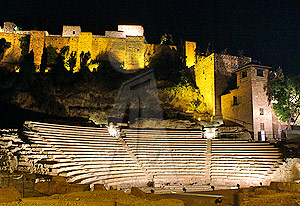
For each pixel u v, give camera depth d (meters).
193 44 58.38
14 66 51.88
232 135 37.72
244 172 28.12
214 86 45.78
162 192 23.45
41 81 44.38
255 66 39.91
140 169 27.38
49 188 14.61
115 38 59.03
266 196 13.25
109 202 10.96
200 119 44.44
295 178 27.73
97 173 23.05
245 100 40.19
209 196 21.86
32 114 40.09
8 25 59.59
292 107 39.22
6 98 39.41
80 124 35.56
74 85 45.88
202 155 31.06
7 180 13.54
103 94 46.75
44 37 56.84
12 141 20.38
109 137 31.61
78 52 56.94
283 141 33.47
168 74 52.66
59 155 21.95
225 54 48.44
